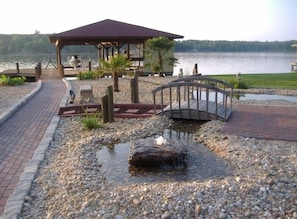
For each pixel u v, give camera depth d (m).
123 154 6.40
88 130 7.98
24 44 67.94
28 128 8.06
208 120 8.58
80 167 5.47
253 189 4.34
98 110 9.59
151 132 7.74
